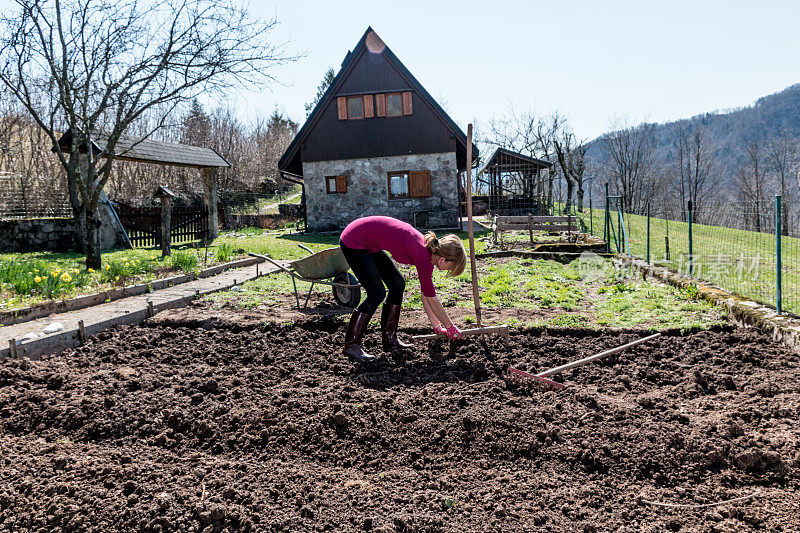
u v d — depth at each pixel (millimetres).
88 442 3742
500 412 4000
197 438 3787
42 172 34094
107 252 15109
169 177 37812
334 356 5277
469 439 3715
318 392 4406
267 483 3230
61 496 3055
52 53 11164
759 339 5469
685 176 61344
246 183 42344
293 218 33438
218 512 2891
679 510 3006
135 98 11828
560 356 5238
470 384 4570
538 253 12547
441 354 5285
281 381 4750
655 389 4543
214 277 10195
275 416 4023
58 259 13391
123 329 6113
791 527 2814
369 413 4012
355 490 3182
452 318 6566
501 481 3295
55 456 3473
